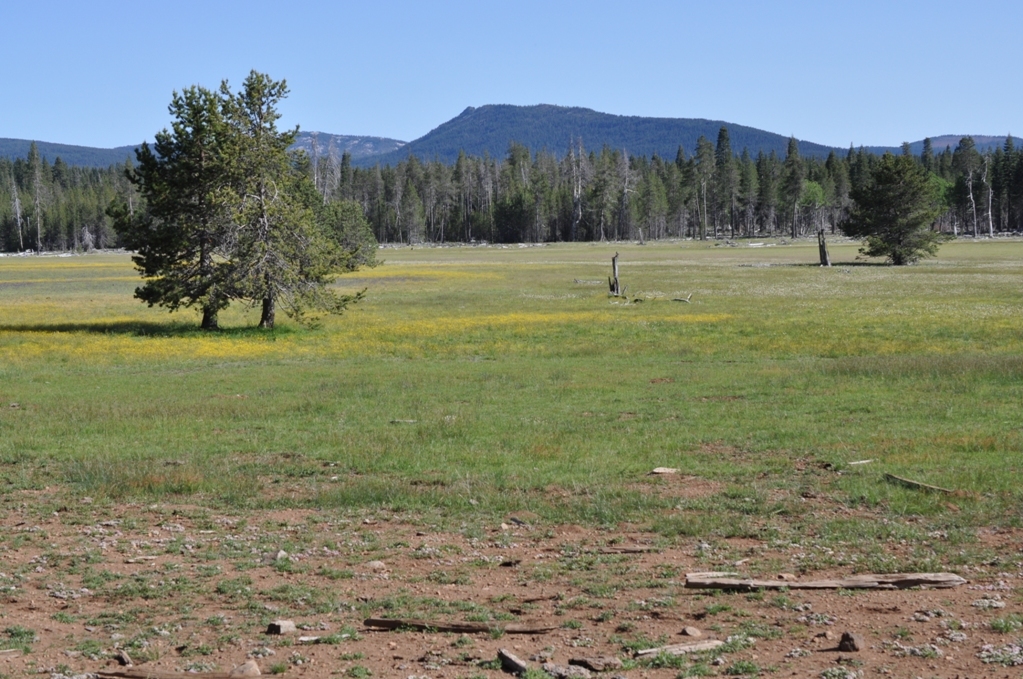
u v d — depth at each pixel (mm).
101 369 31953
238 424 21078
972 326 41344
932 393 23688
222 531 12781
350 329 44250
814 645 7934
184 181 42656
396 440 18688
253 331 43094
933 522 12164
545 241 195500
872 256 103000
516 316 49625
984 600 8875
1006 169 174625
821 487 14359
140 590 10180
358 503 14188
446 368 31609
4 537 12461
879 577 9641
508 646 8273
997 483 13992
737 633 8312
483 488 14805
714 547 11430
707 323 44812
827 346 35875
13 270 104938
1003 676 7039
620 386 26734
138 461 16969
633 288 69000
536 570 10633
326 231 77562
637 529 12461
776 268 90812
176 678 7555
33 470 16812
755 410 22031
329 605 9531
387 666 7859
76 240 194875
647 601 9359
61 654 8375
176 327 45312
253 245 42750
